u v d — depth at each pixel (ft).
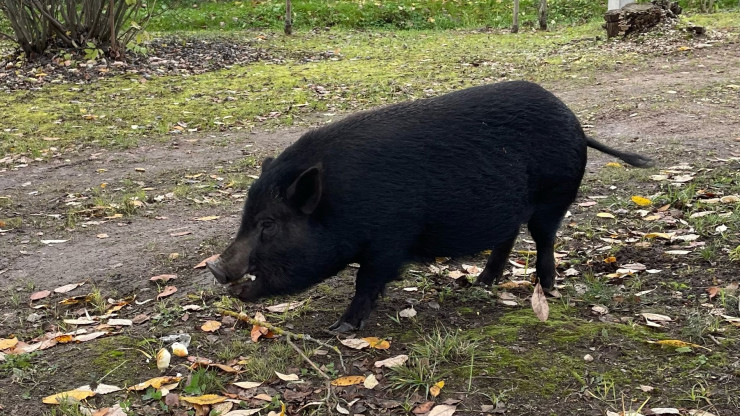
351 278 11.04
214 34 33.76
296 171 9.32
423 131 9.49
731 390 8.63
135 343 9.81
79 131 19.22
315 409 8.70
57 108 21.40
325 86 23.50
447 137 9.51
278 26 37.45
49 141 18.38
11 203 14.17
